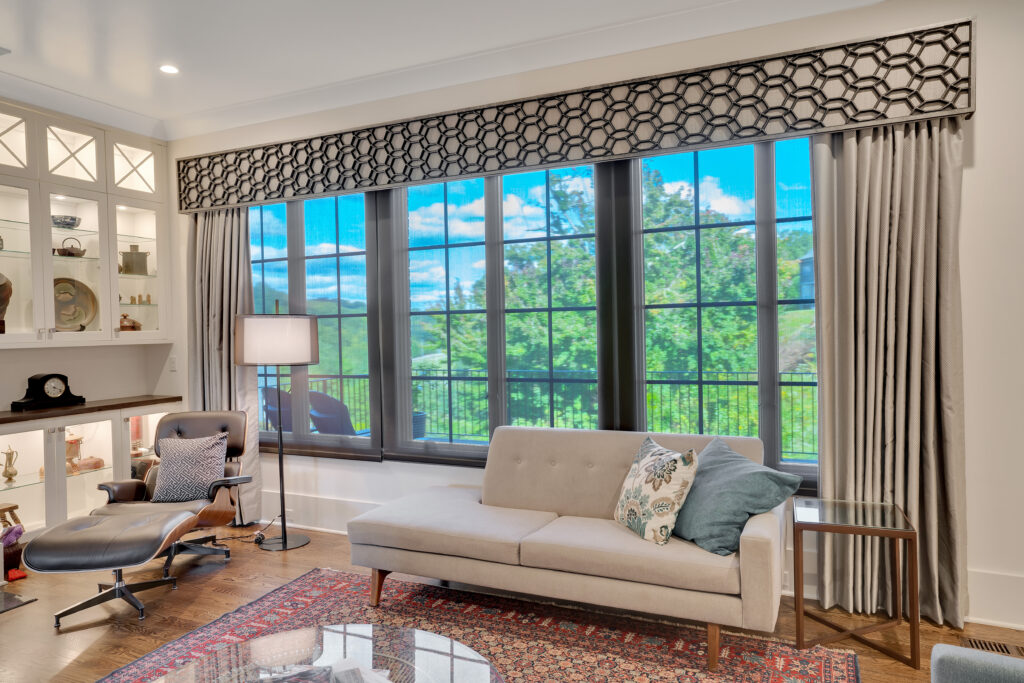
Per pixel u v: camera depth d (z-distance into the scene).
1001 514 2.79
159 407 4.55
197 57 3.52
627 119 3.32
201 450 3.67
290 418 4.40
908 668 2.47
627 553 2.56
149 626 2.90
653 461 2.85
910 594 2.46
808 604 3.07
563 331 3.63
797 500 2.93
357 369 4.20
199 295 4.55
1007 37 2.72
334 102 4.08
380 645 2.04
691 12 3.13
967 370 2.82
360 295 4.17
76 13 2.98
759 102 3.06
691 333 3.37
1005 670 1.39
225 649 2.03
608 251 3.44
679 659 2.55
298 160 4.20
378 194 4.02
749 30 3.11
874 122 2.85
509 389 3.76
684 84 3.19
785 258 3.18
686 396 3.39
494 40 3.42
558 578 2.68
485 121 3.65
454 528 2.90
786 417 3.20
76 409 3.99
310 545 3.98
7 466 3.66
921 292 2.81
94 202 4.22
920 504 2.88
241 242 4.40
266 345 3.82
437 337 3.94
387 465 4.07
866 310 2.92
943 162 2.77
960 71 2.72
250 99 4.21
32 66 3.59
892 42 2.82
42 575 3.55
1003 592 2.79
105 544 2.81
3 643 2.76
